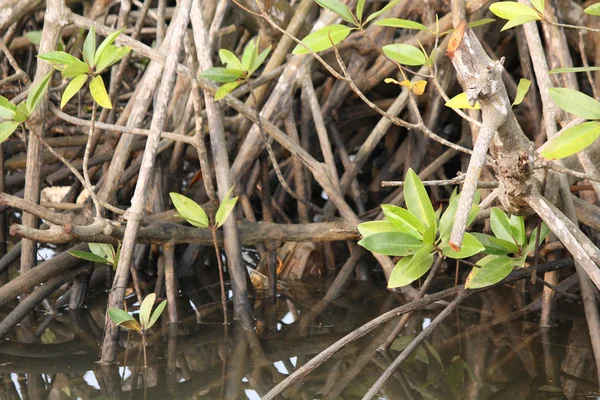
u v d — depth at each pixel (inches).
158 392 106.2
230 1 143.9
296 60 139.3
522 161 92.4
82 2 173.5
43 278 121.7
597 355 107.7
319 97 154.6
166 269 122.9
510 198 96.1
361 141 169.8
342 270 135.9
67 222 113.0
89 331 120.3
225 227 123.5
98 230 113.1
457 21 131.2
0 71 165.0
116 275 112.9
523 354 112.3
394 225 101.7
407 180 101.7
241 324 121.1
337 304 127.6
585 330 117.3
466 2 138.0
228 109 147.6
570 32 144.6
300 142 148.9
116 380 108.7
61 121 156.9
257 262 141.7
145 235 120.8
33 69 182.4
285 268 137.8
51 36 121.3
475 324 119.7
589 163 112.7
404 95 141.9
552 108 114.1
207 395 105.6
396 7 147.8
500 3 96.9
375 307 126.2
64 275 123.8
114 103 141.6
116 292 112.4
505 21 150.5
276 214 148.2
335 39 99.3
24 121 111.7
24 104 110.8
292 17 145.5
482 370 109.3
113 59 107.2
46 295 122.0
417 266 99.7
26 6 130.3
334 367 110.7
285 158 158.7
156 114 114.7
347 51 148.6
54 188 159.8
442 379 108.0
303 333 118.8
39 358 113.7
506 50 159.8
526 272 111.4
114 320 108.7
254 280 134.0
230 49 148.3
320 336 118.0
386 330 118.8
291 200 152.4
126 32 161.3
